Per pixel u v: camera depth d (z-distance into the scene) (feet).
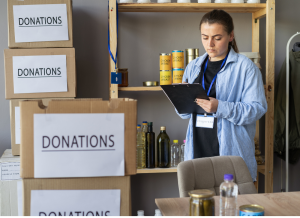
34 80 5.80
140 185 7.85
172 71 7.07
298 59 7.57
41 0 5.80
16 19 5.76
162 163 6.82
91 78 7.51
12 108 5.81
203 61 6.00
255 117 5.41
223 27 5.33
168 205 3.48
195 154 5.79
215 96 5.78
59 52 5.83
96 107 2.76
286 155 7.50
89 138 2.76
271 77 7.02
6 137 7.25
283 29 8.11
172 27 7.70
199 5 6.84
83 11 7.41
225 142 5.54
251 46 7.98
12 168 5.57
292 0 8.07
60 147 2.73
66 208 2.76
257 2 7.06
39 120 2.72
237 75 5.60
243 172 4.61
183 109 5.78
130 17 7.57
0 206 5.54
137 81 7.68
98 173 2.76
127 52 7.61
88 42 7.46
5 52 5.72
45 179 2.74
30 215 2.73
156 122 7.82
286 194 3.84
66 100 2.75
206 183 4.41
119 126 2.79
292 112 7.74
